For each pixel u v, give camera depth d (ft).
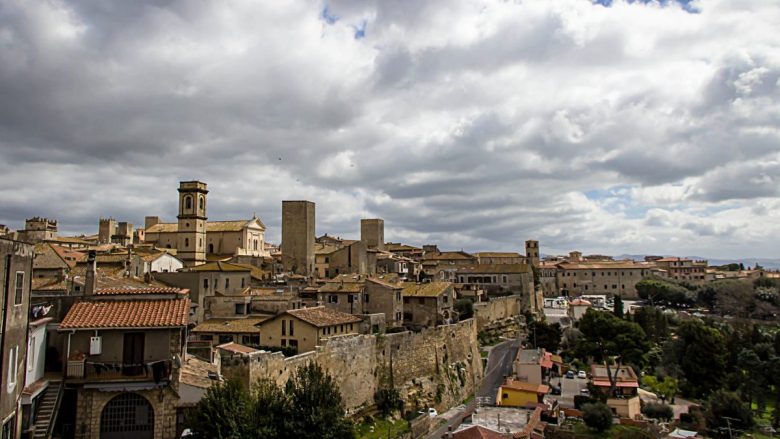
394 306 358.64
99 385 135.54
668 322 575.79
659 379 394.32
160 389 138.41
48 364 142.72
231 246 546.26
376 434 253.24
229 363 192.85
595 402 296.10
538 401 313.32
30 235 469.57
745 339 453.58
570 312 637.71
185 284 325.42
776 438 293.23
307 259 532.73
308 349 258.98
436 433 264.31
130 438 136.98
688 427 304.50
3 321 111.04
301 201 537.24
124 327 137.59
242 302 321.73
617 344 343.67
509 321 534.78
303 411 163.32
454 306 453.17
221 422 142.00
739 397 332.39
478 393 359.87
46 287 251.39
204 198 483.51
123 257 353.92
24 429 122.52
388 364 294.05
